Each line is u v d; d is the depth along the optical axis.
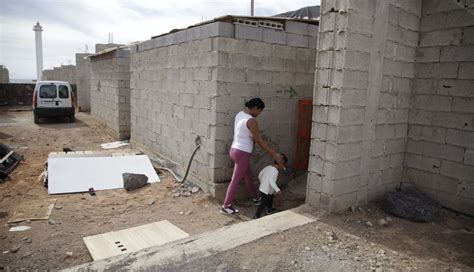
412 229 3.73
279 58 5.72
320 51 3.96
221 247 3.15
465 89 4.06
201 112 5.62
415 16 4.40
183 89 6.16
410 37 4.41
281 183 6.16
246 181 5.21
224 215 4.90
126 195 5.70
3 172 6.34
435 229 3.76
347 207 4.14
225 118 5.33
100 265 2.84
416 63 4.55
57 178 6.05
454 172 4.22
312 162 4.17
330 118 3.89
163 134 7.18
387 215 4.10
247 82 5.44
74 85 23.48
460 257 3.12
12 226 4.36
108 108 11.39
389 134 4.46
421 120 4.54
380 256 3.09
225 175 5.52
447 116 4.25
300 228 3.60
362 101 4.00
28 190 5.78
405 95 4.54
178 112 6.43
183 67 6.10
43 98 13.73
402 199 4.13
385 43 4.11
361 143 4.12
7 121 14.44
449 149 4.26
